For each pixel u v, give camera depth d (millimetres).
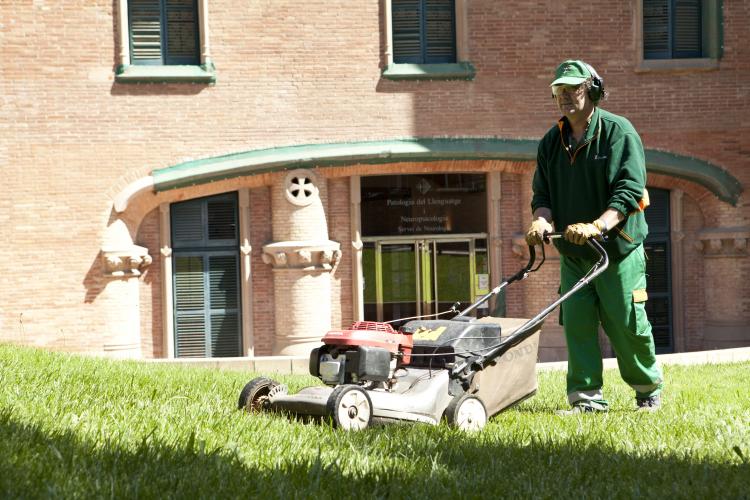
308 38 18922
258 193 19516
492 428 6062
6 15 18000
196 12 18859
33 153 18172
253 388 6492
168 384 8656
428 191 20031
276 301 19453
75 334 18375
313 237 19266
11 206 18109
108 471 4023
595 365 7461
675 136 19766
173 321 19375
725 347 20297
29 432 4543
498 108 19328
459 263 20156
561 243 7324
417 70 19094
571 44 19438
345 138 19047
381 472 4332
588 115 7109
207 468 4168
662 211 20594
